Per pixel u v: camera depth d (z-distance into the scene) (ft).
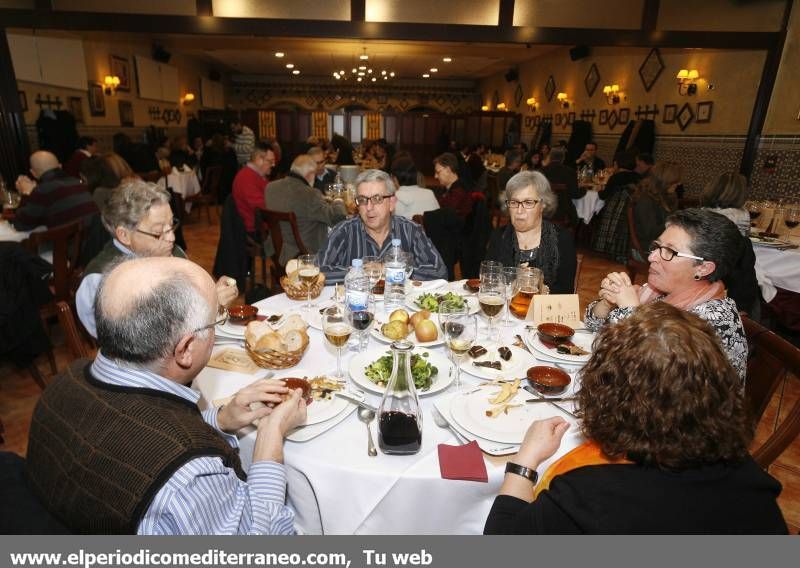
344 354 4.56
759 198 17.75
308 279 5.72
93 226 9.32
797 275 9.72
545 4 16.10
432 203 12.35
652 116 23.71
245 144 29.89
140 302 2.51
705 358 2.26
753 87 17.92
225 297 5.07
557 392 3.83
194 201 23.34
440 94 53.52
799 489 6.31
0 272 7.23
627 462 2.43
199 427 2.59
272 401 3.40
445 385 3.97
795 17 16.24
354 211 13.48
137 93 29.30
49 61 21.22
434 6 15.89
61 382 2.66
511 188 6.83
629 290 4.92
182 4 15.35
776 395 8.48
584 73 29.86
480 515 3.22
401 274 5.62
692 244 4.36
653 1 16.12
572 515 2.26
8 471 2.66
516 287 5.61
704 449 2.24
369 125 49.75
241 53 36.45
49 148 20.13
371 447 3.24
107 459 2.33
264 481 2.93
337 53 35.17
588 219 19.20
